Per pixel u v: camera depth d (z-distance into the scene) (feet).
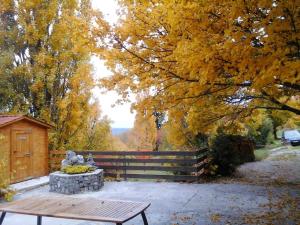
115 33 17.81
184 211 25.34
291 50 12.89
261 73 12.26
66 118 58.85
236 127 36.96
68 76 59.88
